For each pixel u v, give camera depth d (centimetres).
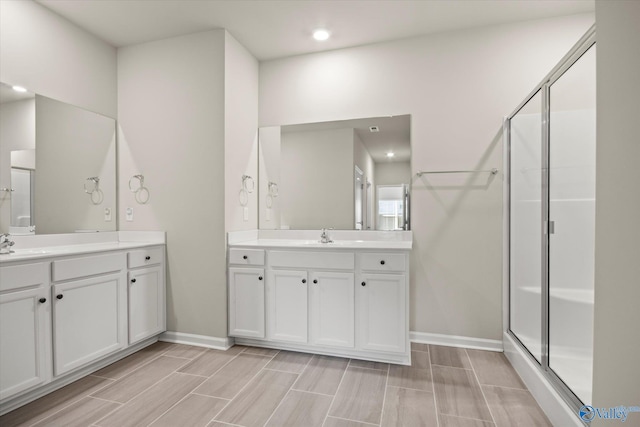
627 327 108
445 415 171
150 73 281
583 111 144
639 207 104
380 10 239
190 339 269
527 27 253
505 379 209
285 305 249
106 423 163
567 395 155
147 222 280
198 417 169
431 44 272
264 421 166
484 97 261
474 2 230
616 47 113
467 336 264
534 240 202
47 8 234
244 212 290
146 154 281
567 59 157
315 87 299
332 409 176
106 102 280
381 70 284
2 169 206
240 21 253
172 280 274
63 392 192
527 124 216
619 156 111
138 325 247
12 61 213
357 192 288
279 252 250
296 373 217
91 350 211
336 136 293
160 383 203
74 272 201
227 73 265
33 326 180
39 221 227
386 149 282
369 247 231
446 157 269
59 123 242
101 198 273
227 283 264
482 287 261
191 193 269
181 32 267
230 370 221
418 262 274
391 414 172
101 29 262
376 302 230
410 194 276
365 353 238
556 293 170
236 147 277
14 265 171
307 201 299
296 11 240
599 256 119
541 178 191
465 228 265
